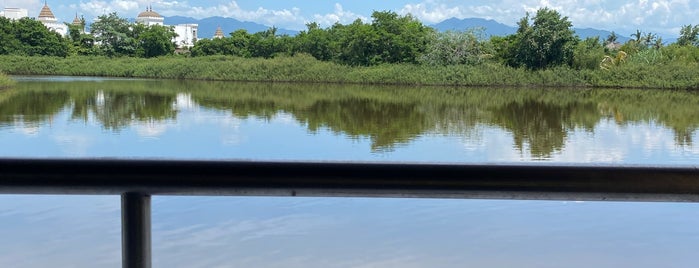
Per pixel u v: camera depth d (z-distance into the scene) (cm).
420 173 72
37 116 2895
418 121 3025
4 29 5656
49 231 600
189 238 620
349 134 2588
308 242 625
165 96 3962
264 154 2134
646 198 73
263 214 702
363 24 5259
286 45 5678
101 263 533
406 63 5078
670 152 2184
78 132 2478
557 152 2214
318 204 751
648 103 3744
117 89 4369
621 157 2106
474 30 4925
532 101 3859
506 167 71
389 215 713
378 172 73
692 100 3891
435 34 4981
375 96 4141
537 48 4641
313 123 2883
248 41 5800
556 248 632
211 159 73
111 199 705
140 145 2245
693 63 4569
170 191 73
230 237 626
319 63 5306
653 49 4828
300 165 72
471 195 74
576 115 3241
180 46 7625
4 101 3466
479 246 639
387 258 596
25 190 73
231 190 74
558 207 761
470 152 2220
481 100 3916
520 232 675
